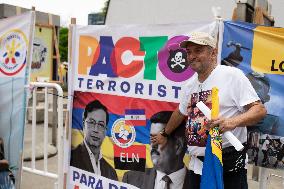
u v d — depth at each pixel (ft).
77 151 12.40
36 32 23.49
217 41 9.64
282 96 9.06
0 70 13.48
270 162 9.37
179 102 10.23
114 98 11.43
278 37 8.98
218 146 7.64
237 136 8.24
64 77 35.50
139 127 11.01
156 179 10.80
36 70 23.67
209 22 9.73
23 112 12.76
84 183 12.30
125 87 11.19
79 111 12.24
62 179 12.76
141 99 10.91
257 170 13.67
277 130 9.19
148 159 10.92
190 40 8.06
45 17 24.22
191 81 8.97
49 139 22.34
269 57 9.14
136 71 10.96
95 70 11.73
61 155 12.77
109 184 11.73
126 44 11.08
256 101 7.93
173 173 10.49
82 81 12.05
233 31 9.51
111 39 11.34
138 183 11.16
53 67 25.07
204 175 7.80
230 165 8.16
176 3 34.45
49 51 24.61
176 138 10.32
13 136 13.04
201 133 8.41
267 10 16.01
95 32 11.60
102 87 11.64
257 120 7.77
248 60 9.39
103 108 11.69
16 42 13.03
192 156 8.98
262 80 9.25
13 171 13.01
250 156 9.62
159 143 10.61
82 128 12.20
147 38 10.69
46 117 14.07
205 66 8.26
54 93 14.57
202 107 7.95
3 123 13.34
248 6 11.86
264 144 9.41
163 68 10.46
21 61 12.85
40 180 15.62
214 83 8.21
